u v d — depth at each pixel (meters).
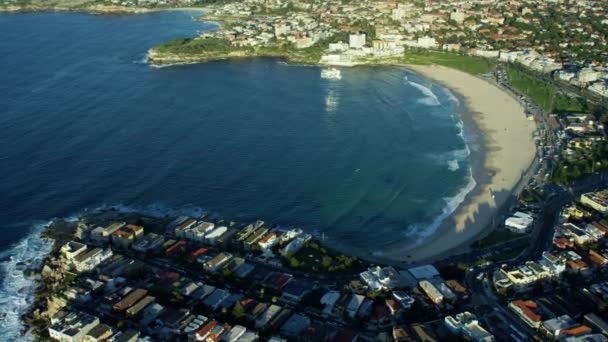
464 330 196.50
